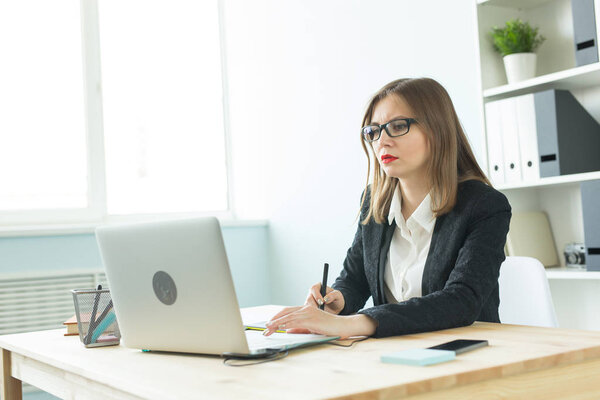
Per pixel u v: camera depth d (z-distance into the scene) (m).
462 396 0.92
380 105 1.55
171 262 1.13
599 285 2.29
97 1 4.05
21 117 3.77
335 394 0.82
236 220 4.09
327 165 3.66
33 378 1.45
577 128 2.22
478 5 2.44
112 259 1.25
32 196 3.78
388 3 3.24
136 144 4.19
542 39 2.42
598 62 2.06
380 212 1.66
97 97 4.01
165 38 4.35
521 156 2.27
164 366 1.11
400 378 0.89
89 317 1.40
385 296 1.64
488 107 2.39
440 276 1.49
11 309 3.37
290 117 3.96
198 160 4.45
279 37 4.04
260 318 1.61
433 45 2.99
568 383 1.04
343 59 3.53
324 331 1.22
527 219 2.40
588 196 2.07
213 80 4.56
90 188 3.96
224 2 4.59
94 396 1.15
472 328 1.32
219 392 0.88
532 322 1.63
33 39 3.82
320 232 3.73
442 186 1.51
